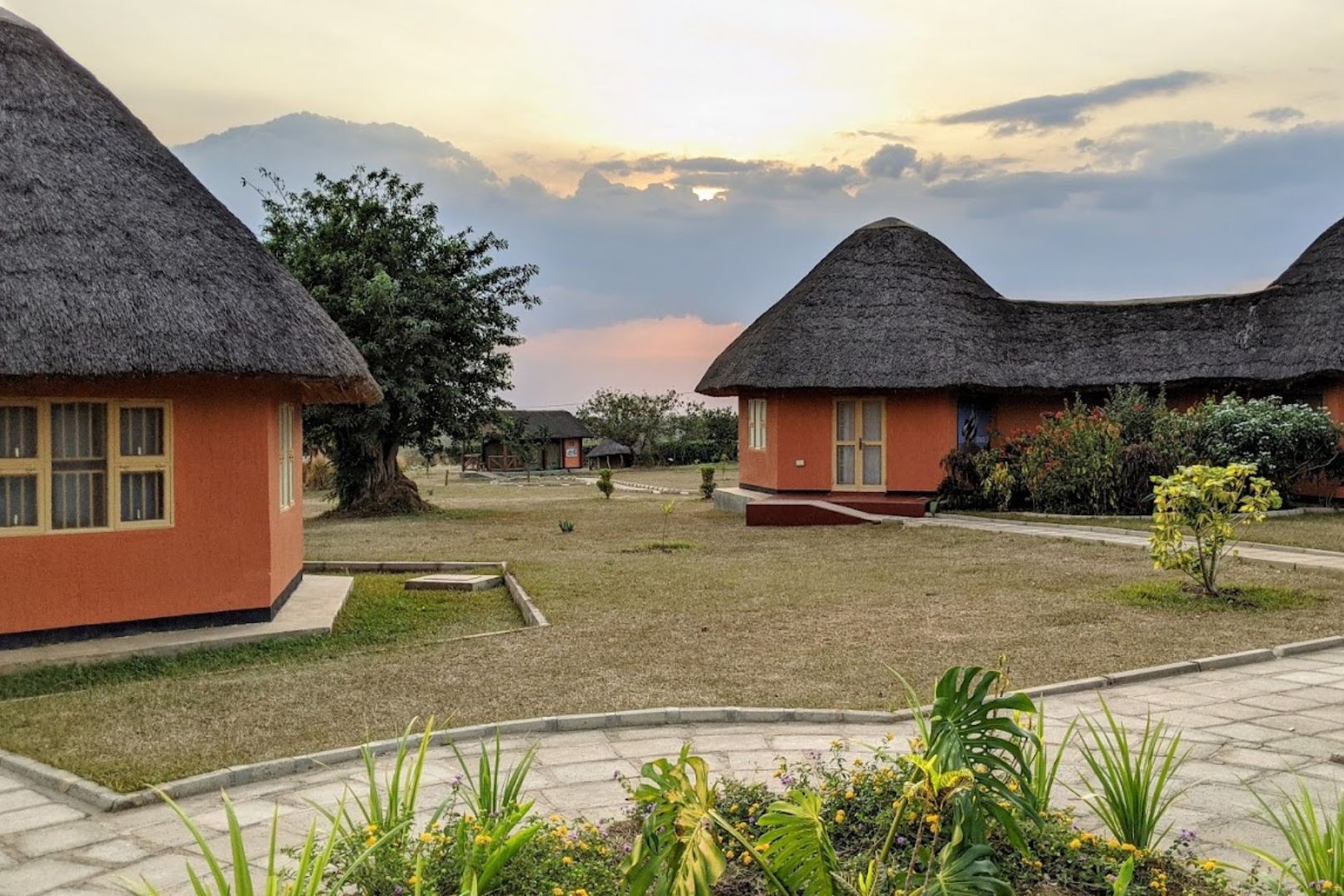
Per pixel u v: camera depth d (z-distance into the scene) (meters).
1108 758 4.36
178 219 9.05
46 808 5.04
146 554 8.95
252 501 9.49
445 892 3.53
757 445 21.56
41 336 7.76
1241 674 7.35
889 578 11.53
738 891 3.83
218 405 9.30
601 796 5.00
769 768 5.39
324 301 20.50
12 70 9.20
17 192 8.39
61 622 8.58
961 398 19.59
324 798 5.07
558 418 56.44
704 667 7.53
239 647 8.93
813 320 19.86
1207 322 19.80
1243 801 4.85
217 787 5.26
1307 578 10.90
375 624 10.06
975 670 3.71
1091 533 15.39
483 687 7.05
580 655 7.95
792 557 13.56
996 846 3.98
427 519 20.81
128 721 6.39
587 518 20.55
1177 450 17.06
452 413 21.78
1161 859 3.88
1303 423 16.97
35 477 8.47
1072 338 20.23
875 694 6.77
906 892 3.25
